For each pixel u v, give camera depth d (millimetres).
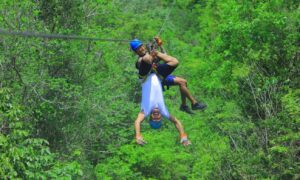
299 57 29312
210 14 48812
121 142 34625
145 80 13164
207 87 38906
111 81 33938
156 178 34469
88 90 31500
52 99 28797
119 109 34875
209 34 47531
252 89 28031
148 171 34594
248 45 31047
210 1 49125
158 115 13086
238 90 30656
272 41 29984
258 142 26453
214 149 28062
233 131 28281
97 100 31500
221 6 39781
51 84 27047
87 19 33312
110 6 34062
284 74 28906
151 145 33719
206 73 41500
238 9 32781
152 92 13078
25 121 25672
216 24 46906
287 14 31094
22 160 21078
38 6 29891
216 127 34125
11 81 26547
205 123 35094
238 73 28359
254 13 32062
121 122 35969
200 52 49500
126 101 36562
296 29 30484
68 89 27844
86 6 32625
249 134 28375
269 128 26109
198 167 30859
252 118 29672
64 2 30672
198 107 13672
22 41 25938
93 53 33094
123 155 34906
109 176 31703
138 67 13234
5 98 21703
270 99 27594
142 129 37188
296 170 24125
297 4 32312
